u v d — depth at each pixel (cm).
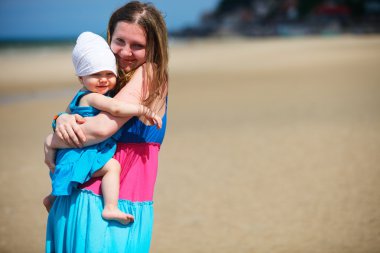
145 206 261
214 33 15650
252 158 787
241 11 16675
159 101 266
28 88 2125
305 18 14700
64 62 3891
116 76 266
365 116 1082
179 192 634
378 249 432
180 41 11425
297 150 818
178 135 1009
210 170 731
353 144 828
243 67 2923
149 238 263
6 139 1055
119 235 249
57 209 259
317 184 630
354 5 13675
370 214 516
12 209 598
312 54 3822
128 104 248
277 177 673
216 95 1683
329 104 1298
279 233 483
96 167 249
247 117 1186
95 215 248
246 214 542
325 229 485
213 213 552
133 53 262
